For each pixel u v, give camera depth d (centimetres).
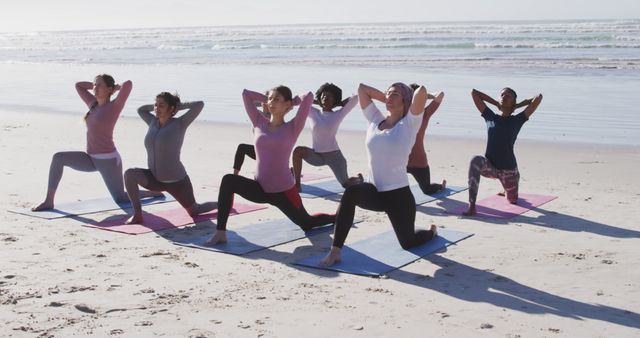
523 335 421
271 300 482
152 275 537
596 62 2808
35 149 1221
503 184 803
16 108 1944
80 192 882
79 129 1502
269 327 431
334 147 860
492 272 553
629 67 2583
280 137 628
